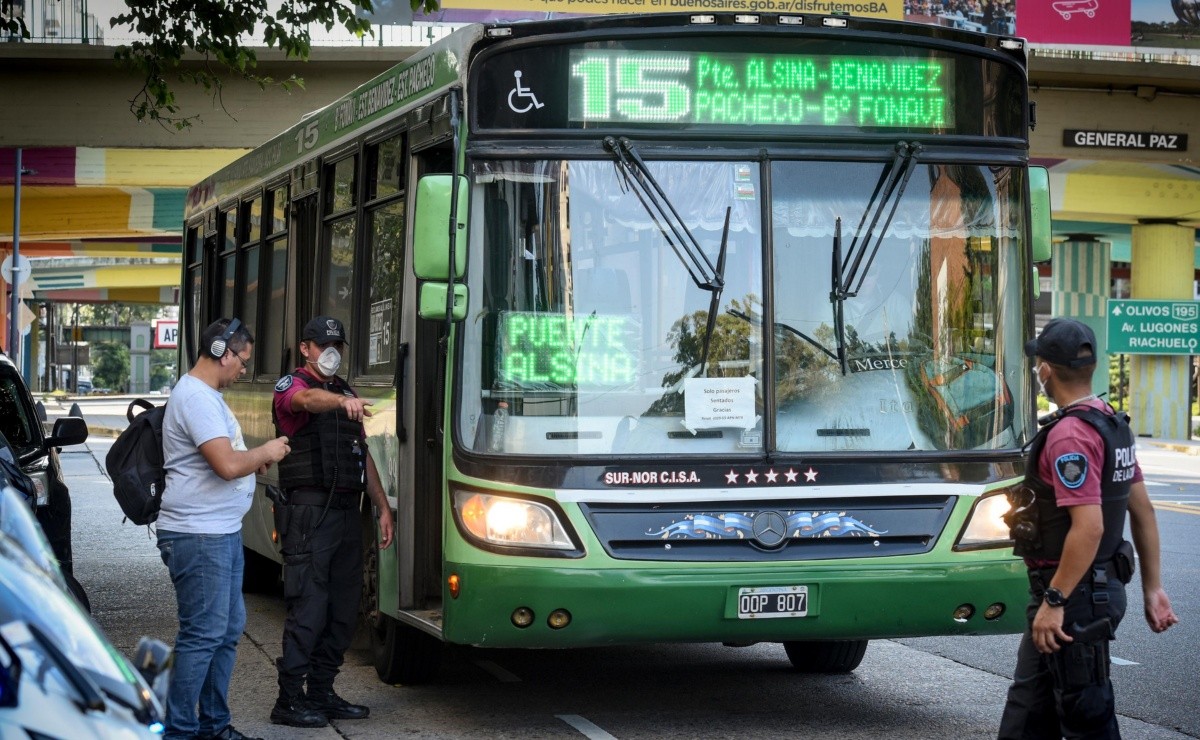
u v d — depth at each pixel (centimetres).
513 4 2694
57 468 1024
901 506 688
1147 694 836
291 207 1018
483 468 668
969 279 720
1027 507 523
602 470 668
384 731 723
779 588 668
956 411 707
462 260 672
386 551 793
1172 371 4138
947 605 689
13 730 278
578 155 695
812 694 815
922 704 790
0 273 3066
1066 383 525
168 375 12281
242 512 650
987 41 735
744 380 689
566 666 898
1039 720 536
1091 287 4319
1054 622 510
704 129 704
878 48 721
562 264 688
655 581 659
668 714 760
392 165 815
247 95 2830
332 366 738
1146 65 2928
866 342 702
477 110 691
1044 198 736
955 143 727
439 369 691
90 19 2794
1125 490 518
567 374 681
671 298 692
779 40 711
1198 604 1174
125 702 309
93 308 13112
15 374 1031
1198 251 4947
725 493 672
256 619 1091
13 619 303
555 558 657
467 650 953
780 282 698
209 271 1292
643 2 2548
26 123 2844
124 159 3061
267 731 723
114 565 1424
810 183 709
